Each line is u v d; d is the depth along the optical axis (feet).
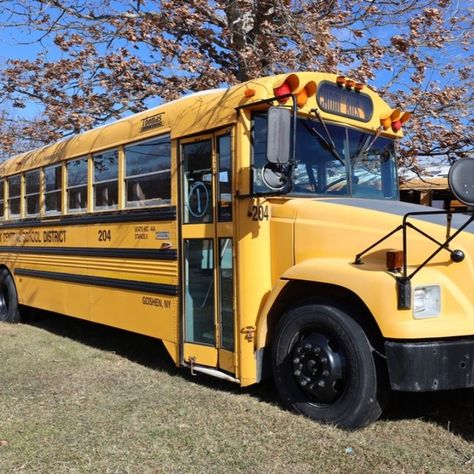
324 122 17.30
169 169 18.99
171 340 18.75
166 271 18.95
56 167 26.53
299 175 16.49
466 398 16.56
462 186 12.05
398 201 18.39
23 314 31.24
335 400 14.46
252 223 16.01
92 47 37.04
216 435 14.01
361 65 33.24
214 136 17.17
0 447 13.57
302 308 15.02
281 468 12.25
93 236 23.18
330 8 34.88
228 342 16.72
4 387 18.31
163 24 35.37
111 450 13.32
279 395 15.64
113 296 21.85
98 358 22.22
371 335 13.98
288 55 32.48
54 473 12.29
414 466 12.21
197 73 35.22
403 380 13.00
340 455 12.72
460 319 13.26
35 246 28.35
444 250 13.61
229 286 16.67
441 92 36.14
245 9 36.09
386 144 19.33
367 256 14.40
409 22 34.65
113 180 22.16
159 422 14.98
